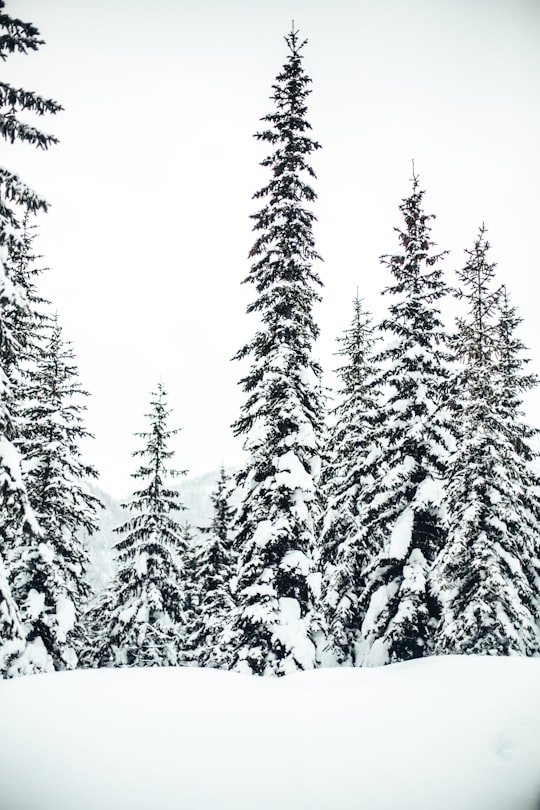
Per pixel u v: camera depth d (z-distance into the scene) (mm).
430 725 7305
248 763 6227
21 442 18203
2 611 9945
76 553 19562
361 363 22281
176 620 25094
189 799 5359
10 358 11383
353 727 7418
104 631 25594
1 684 9367
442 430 16703
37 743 6598
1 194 10000
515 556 15523
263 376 16297
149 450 25062
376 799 5449
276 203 16641
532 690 8344
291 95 16625
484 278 17188
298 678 11203
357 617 21578
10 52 10016
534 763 6000
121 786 5578
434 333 17344
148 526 24141
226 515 29391
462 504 15539
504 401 17578
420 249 17938
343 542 20969
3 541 17516
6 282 10047
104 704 8133
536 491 17875
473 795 5496
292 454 15719
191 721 7512
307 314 16422
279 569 15148
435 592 15508
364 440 20906
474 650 14859
